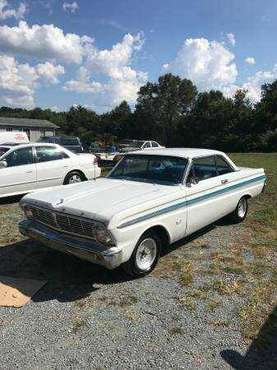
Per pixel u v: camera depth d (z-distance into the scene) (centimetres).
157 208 529
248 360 361
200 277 529
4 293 476
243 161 2408
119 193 551
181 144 7269
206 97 7012
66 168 1075
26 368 346
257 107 5912
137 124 8194
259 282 517
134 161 660
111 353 367
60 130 8881
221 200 680
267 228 760
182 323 418
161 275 533
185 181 597
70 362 354
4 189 955
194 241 675
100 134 8138
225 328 410
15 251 619
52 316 429
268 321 423
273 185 1264
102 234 469
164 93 8156
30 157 1015
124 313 436
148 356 363
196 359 360
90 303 457
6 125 5041
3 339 387
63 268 554
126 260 489
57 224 521
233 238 696
